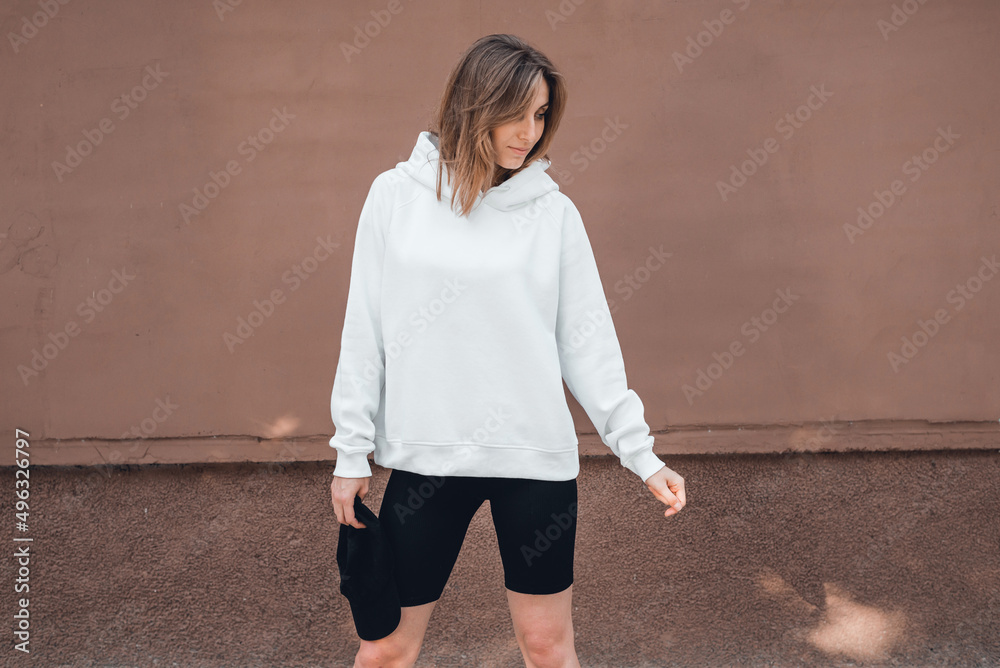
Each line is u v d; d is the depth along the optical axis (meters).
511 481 1.48
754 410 2.59
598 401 1.54
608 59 2.52
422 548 1.49
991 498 2.58
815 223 2.55
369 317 1.49
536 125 1.45
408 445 1.46
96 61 2.51
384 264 1.48
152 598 2.54
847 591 2.54
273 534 2.57
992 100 2.52
